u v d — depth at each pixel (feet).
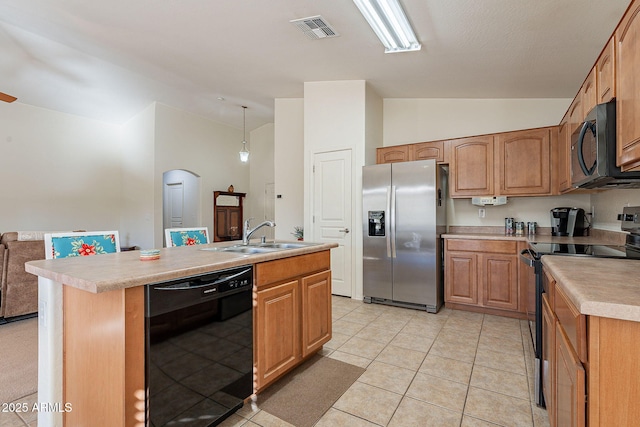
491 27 7.65
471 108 13.30
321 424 5.42
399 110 14.56
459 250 11.39
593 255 5.74
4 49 13.69
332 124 13.60
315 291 7.47
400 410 5.79
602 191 9.55
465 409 5.80
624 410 2.77
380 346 8.49
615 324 2.79
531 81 10.68
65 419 4.92
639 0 3.81
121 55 12.90
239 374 5.53
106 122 22.06
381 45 9.70
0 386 6.59
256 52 11.27
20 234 10.55
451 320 10.46
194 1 8.51
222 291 5.22
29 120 18.72
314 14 8.51
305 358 7.38
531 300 7.75
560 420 3.98
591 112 5.18
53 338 4.85
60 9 9.98
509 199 12.35
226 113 22.24
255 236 25.99
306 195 14.29
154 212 19.97
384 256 12.01
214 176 23.89
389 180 11.86
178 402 4.55
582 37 7.62
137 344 4.07
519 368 7.27
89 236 7.12
